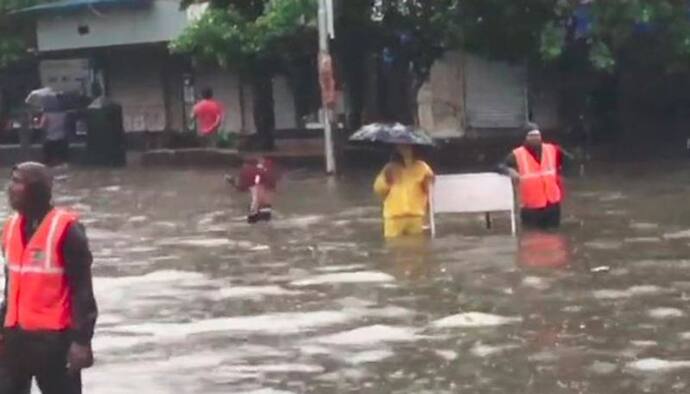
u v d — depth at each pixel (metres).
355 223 26.70
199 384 13.76
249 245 24.08
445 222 26.19
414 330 15.98
